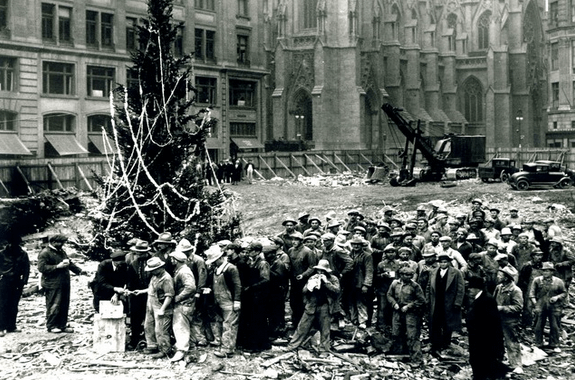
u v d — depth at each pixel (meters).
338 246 16.62
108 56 53.97
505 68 100.38
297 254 15.81
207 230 20.28
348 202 40.41
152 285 14.05
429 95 100.44
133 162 19.45
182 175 19.89
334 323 16.27
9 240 15.65
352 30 83.12
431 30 99.62
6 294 15.46
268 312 15.05
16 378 12.91
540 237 19.53
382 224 17.91
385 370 13.91
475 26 104.81
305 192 47.00
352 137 83.31
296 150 75.38
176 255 13.93
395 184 52.84
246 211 38.34
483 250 17.86
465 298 15.54
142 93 19.78
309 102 85.56
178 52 60.38
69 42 51.78
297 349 14.79
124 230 19.47
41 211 32.47
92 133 53.53
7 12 47.78
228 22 64.75
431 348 14.97
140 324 14.76
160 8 20.20
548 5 91.44
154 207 19.61
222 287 14.30
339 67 84.00
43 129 50.16
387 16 92.94
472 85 104.38
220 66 63.62
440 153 54.62
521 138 102.44
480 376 13.11
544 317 15.91
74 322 16.83
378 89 88.50
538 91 106.12
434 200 39.88
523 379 13.83
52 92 51.03
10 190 40.09
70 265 15.88
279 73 85.50
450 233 18.83
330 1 83.50
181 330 13.92
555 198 39.91
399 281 14.72
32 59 49.06
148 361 13.84
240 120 67.12
